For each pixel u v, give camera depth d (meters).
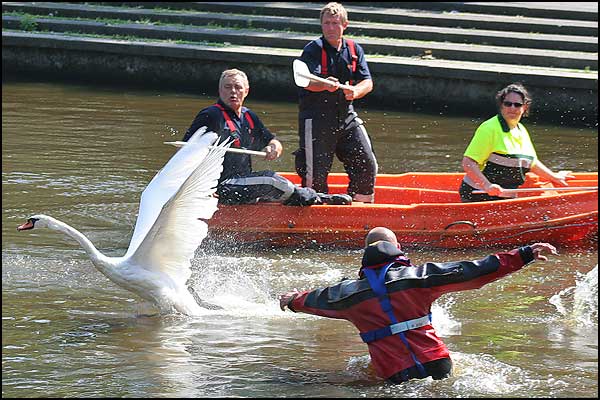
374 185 26.81
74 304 20.09
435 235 24.67
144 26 51.56
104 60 49.44
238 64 46.91
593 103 41.75
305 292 16.38
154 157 33.19
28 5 55.66
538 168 25.45
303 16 53.19
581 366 16.64
